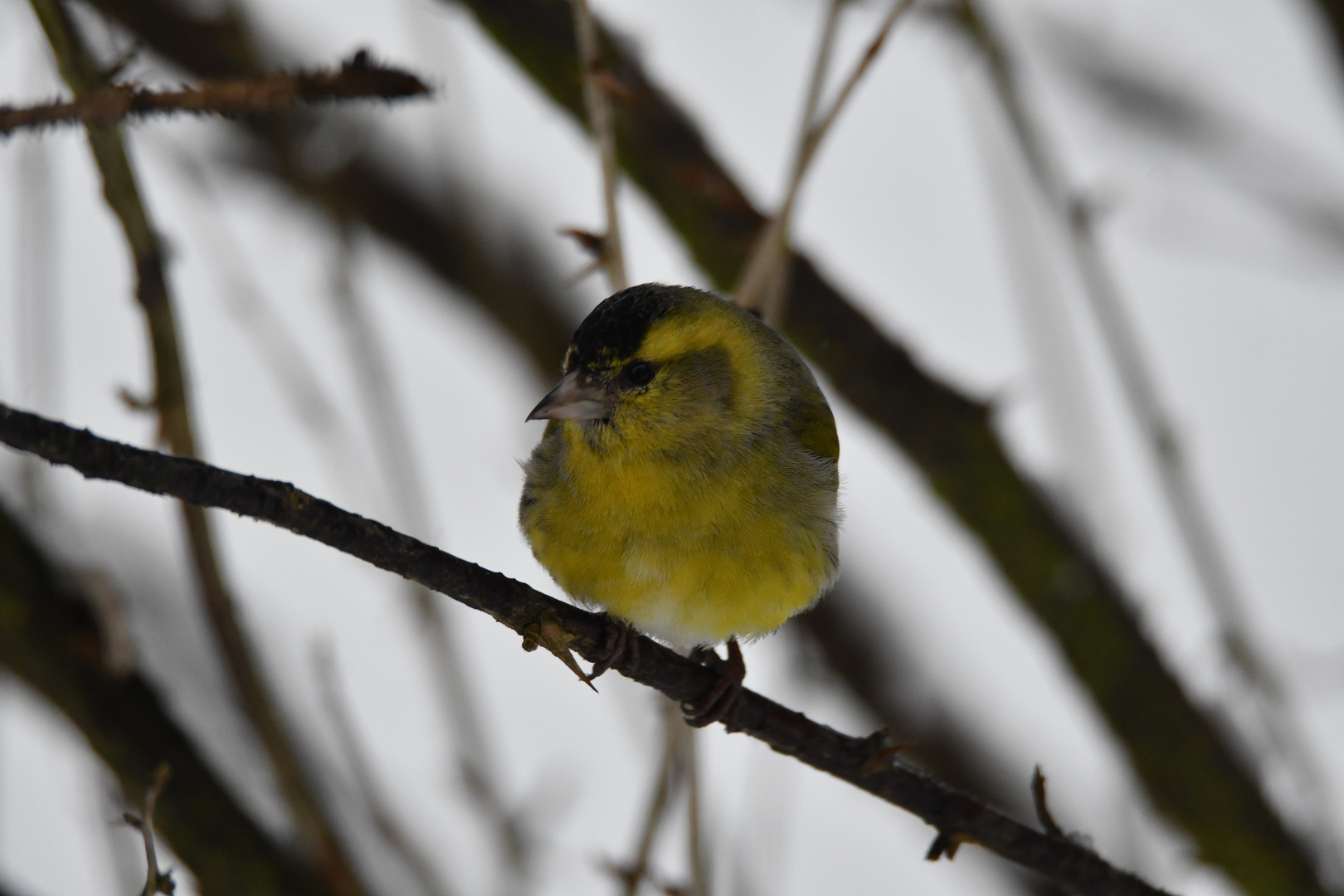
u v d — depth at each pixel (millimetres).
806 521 8641
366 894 9164
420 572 6266
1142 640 11539
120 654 9469
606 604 8609
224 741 11156
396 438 10133
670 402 8430
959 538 12141
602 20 11328
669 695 7590
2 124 5648
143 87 5746
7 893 9477
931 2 10828
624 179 11562
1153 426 10289
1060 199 10359
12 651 9438
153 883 6059
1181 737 11539
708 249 11500
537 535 8758
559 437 8969
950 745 13273
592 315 8641
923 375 11555
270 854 9711
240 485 5605
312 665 11273
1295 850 11641
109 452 5188
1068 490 10750
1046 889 12672
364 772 9688
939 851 7941
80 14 7383
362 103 5855
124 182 7141
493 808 9875
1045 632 11750
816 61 8648
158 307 7281
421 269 13727
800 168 8594
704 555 8406
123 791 9461
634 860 8352
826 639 13188
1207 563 10273
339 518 5938
